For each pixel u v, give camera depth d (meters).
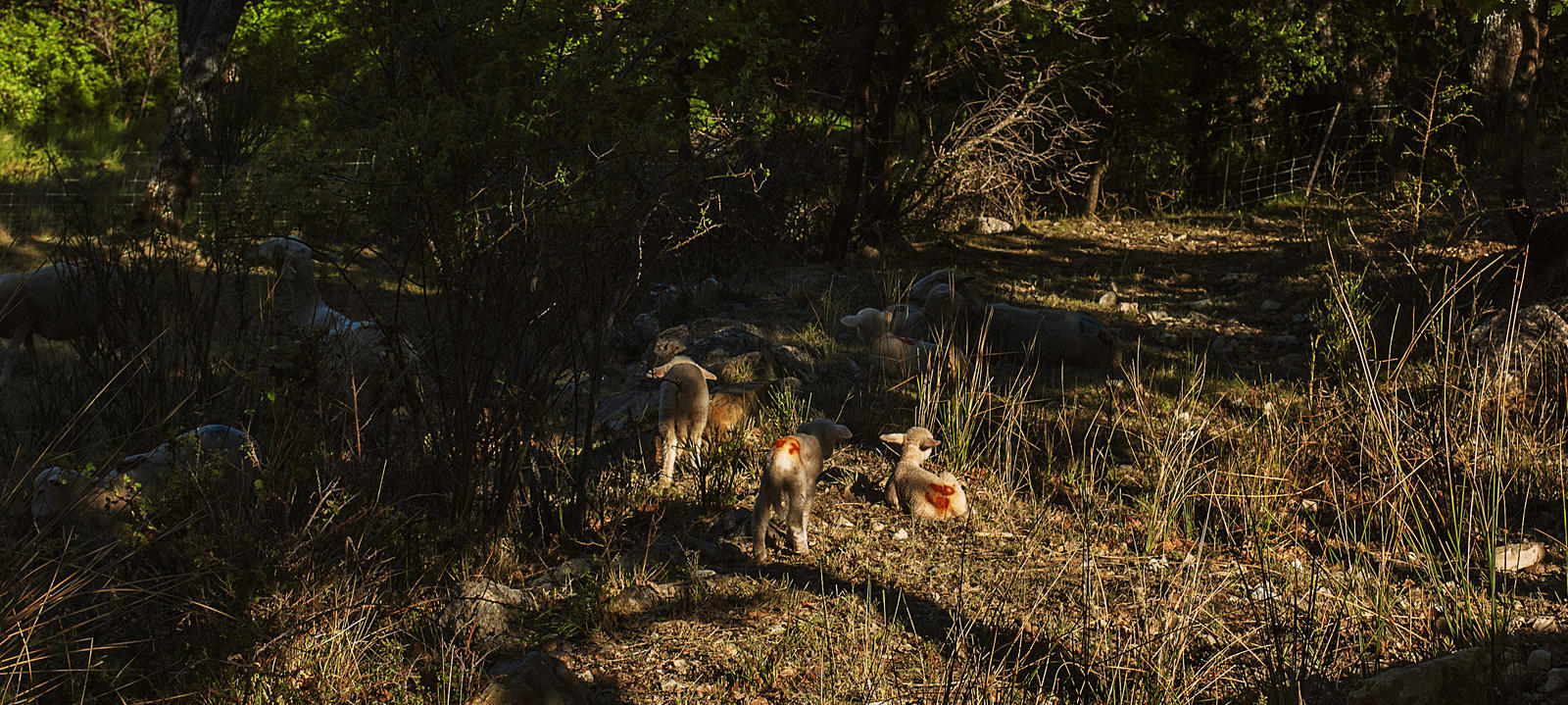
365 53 6.83
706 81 12.07
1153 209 19.77
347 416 5.31
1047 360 9.02
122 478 5.00
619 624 4.58
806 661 4.20
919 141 17.56
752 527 5.53
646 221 5.84
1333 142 20.47
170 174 15.25
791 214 13.56
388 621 4.38
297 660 4.03
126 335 7.85
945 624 4.53
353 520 4.55
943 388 7.80
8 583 3.88
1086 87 17.14
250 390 5.96
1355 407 6.47
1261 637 4.22
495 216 5.62
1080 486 6.18
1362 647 3.98
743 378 8.47
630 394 7.96
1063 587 4.89
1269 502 5.68
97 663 3.91
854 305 11.53
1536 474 5.69
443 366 5.51
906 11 14.00
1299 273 12.24
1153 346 10.10
